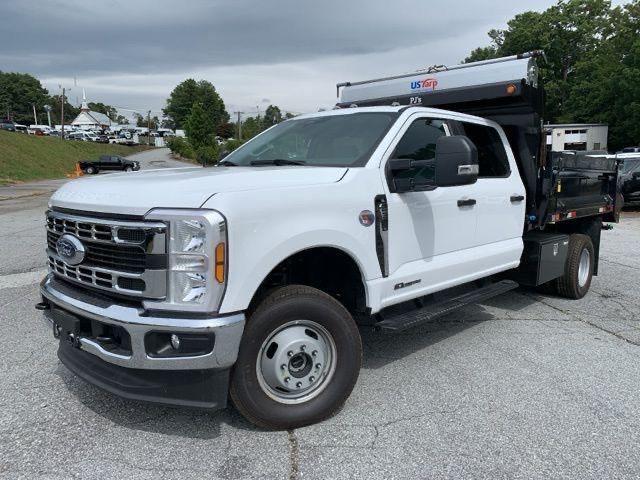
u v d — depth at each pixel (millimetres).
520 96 5164
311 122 4883
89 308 3238
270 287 3732
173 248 2986
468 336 5418
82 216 3334
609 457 3221
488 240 5148
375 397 3990
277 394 3455
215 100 139750
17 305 6262
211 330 2975
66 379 4242
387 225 3965
